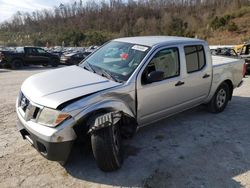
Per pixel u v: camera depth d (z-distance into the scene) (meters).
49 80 4.12
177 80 4.88
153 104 4.55
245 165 4.07
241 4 92.31
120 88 4.01
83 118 3.59
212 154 4.38
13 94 8.43
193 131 5.28
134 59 4.46
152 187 3.50
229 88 6.61
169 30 85.31
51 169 3.87
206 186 3.54
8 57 18.44
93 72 4.48
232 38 63.09
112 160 3.65
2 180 3.59
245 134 5.21
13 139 4.78
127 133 4.20
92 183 3.57
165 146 4.62
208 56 5.65
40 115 3.55
